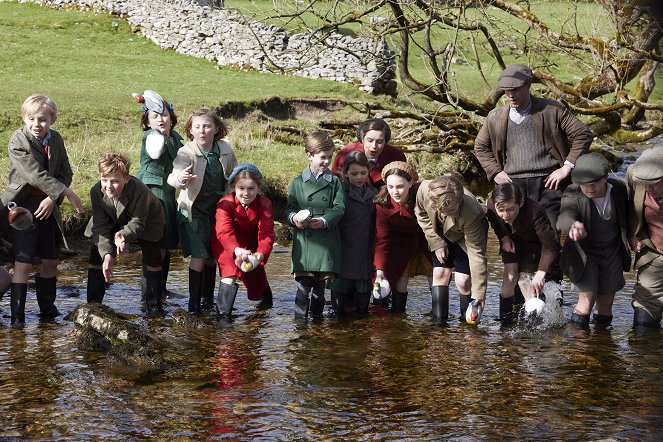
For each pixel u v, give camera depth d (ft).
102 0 113.29
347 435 16.15
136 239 25.11
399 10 51.72
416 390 19.07
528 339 23.82
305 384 19.49
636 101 52.11
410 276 27.55
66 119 62.28
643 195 23.97
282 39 100.17
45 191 23.81
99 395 18.45
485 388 19.21
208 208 26.84
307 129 72.18
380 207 26.58
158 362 20.79
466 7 51.96
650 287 25.02
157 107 27.09
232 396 18.53
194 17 105.50
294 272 26.07
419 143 61.41
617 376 20.13
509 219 24.53
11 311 24.50
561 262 25.39
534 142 27.14
